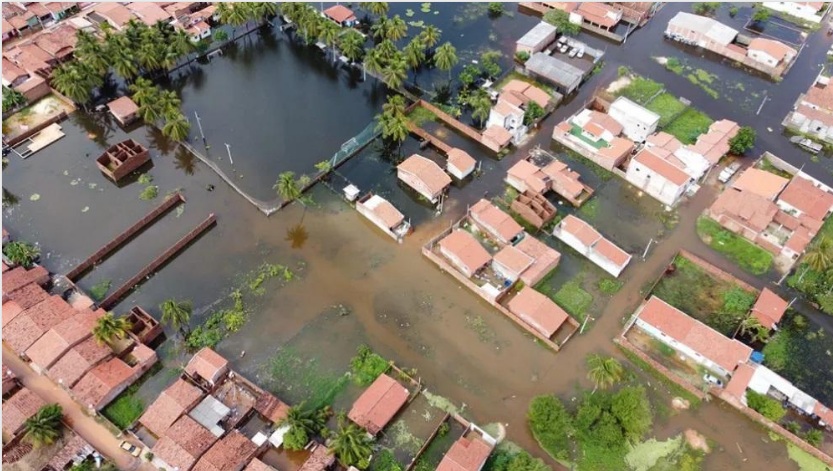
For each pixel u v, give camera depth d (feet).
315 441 316.60
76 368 332.19
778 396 333.42
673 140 455.22
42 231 411.95
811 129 482.28
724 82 531.50
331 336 362.94
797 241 396.16
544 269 384.47
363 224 420.77
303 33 568.41
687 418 330.75
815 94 488.44
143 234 412.98
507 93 487.20
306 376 344.90
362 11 602.44
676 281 391.24
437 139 472.44
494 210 413.18
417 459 312.71
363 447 296.30
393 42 559.38
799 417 330.13
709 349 345.72
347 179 449.06
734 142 457.68
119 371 335.06
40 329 346.74
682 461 314.96
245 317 369.50
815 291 382.01
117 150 454.40
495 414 331.98
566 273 394.32
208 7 583.99
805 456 317.01
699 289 387.55
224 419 323.57
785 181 426.51
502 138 461.37
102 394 322.96
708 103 511.40
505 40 572.10
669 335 353.51
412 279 391.45
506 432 325.01
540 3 601.62
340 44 543.80
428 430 325.83
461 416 329.31
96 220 420.77
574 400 338.34
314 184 443.73
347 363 351.25
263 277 388.78
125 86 519.60
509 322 371.97
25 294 363.56
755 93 520.83
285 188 411.13
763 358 354.33
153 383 342.23
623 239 413.18
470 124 489.67
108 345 348.79
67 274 381.60
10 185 439.63
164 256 393.29
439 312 375.45
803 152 472.85
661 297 382.63
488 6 611.06
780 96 517.96
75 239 408.46
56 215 422.41
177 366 348.59
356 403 324.60
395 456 315.58
